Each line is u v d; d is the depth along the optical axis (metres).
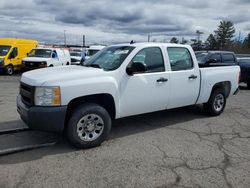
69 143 4.90
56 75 4.45
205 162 4.25
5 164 4.04
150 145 4.92
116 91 4.88
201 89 6.37
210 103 6.83
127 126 6.03
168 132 5.69
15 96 9.54
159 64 5.53
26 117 4.35
